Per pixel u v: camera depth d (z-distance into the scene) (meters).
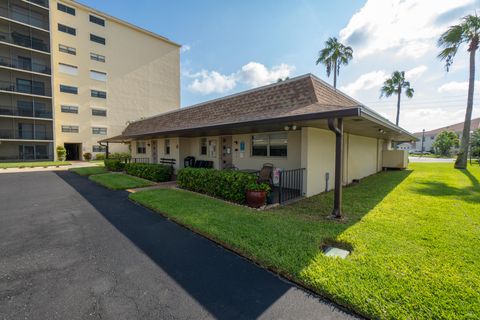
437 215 4.80
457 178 10.49
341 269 2.64
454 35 13.96
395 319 1.90
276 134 8.36
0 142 21.23
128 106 30.20
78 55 25.88
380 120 5.48
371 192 7.45
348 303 2.11
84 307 2.13
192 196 6.68
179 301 2.22
